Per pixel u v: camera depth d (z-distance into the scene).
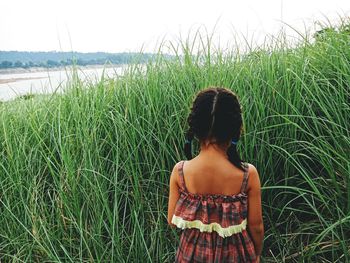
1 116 4.80
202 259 2.18
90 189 3.52
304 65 3.75
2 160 4.05
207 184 2.20
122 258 3.10
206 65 4.20
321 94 3.53
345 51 3.81
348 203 3.00
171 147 3.59
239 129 2.21
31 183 3.68
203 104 2.18
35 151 3.95
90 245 3.31
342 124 3.38
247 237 2.22
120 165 3.65
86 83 4.54
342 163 3.16
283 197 3.38
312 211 3.29
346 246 2.97
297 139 3.47
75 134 3.84
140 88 4.11
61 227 3.40
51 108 4.53
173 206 2.33
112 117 3.76
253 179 2.21
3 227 3.74
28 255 3.36
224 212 2.16
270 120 3.54
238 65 4.07
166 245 3.20
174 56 4.39
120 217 3.52
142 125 3.81
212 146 2.21
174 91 3.91
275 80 3.66
